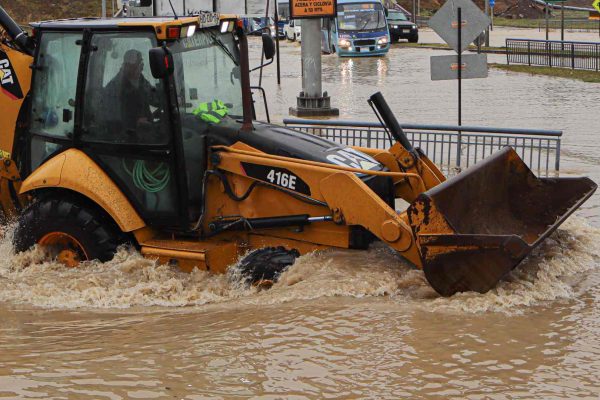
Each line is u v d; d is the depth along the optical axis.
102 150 12.58
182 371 8.87
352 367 8.90
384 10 62.00
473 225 11.70
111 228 12.68
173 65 11.74
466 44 21.02
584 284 11.77
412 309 10.68
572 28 81.94
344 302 11.05
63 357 9.38
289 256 12.10
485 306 10.65
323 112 31.50
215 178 12.59
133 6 39.06
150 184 12.45
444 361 9.03
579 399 8.14
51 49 12.93
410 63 53.19
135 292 11.95
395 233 11.49
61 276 12.48
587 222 15.13
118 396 8.24
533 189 12.86
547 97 35.19
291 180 12.12
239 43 13.08
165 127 12.19
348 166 12.42
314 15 31.33
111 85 12.42
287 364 9.01
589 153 22.89
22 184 12.90
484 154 20.56
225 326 10.35
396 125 13.45
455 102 34.12
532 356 9.16
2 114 13.84
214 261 12.29
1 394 8.32
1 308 11.58
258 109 33.38
